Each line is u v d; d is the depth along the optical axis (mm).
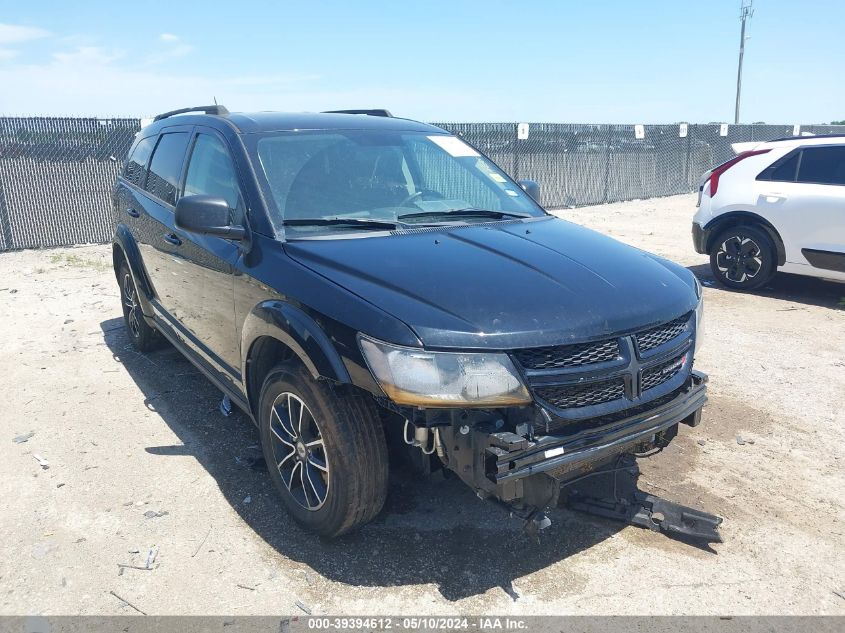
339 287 2969
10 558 3232
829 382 5441
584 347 2857
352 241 3379
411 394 2666
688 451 4324
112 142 11398
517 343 2715
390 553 3275
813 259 7684
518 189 4613
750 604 2963
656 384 3104
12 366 5742
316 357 2930
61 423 4664
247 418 4746
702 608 2936
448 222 3803
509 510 2873
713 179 8508
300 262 3225
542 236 3666
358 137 4230
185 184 4527
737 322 7098
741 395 5199
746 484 3936
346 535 3398
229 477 3961
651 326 3037
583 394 2850
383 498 3172
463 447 2756
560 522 3553
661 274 3434
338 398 3020
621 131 18125
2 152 10500
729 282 8492
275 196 3629
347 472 3029
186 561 3209
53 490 3822
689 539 3416
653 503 3562
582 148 17250
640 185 19172
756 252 8180
